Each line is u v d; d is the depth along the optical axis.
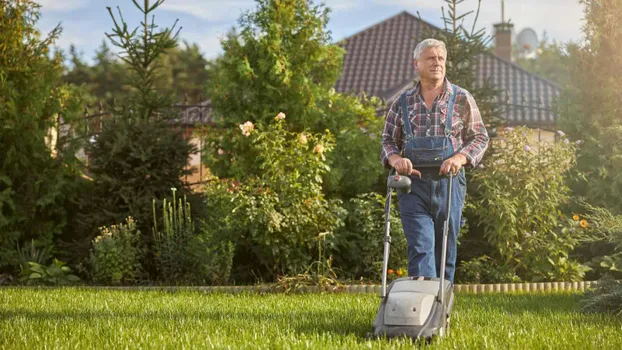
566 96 10.73
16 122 10.65
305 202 9.47
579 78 10.66
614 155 10.02
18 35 10.78
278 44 10.82
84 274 10.38
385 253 4.99
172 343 4.79
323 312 6.45
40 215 10.93
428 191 5.51
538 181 9.48
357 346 4.48
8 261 10.43
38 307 7.00
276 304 7.16
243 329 5.35
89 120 11.92
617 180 10.05
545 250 9.47
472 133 5.64
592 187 10.28
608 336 4.96
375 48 29.05
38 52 10.97
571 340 4.81
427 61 5.59
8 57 10.70
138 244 10.08
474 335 4.88
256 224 9.30
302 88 10.82
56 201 10.98
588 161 10.42
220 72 11.23
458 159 5.35
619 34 10.49
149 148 10.33
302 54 10.95
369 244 9.70
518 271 9.76
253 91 10.83
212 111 11.37
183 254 9.86
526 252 9.48
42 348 4.68
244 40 10.98
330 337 4.82
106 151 10.48
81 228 10.89
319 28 11.11
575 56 10.73
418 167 5.54
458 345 4.51
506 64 27.88
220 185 9.80
